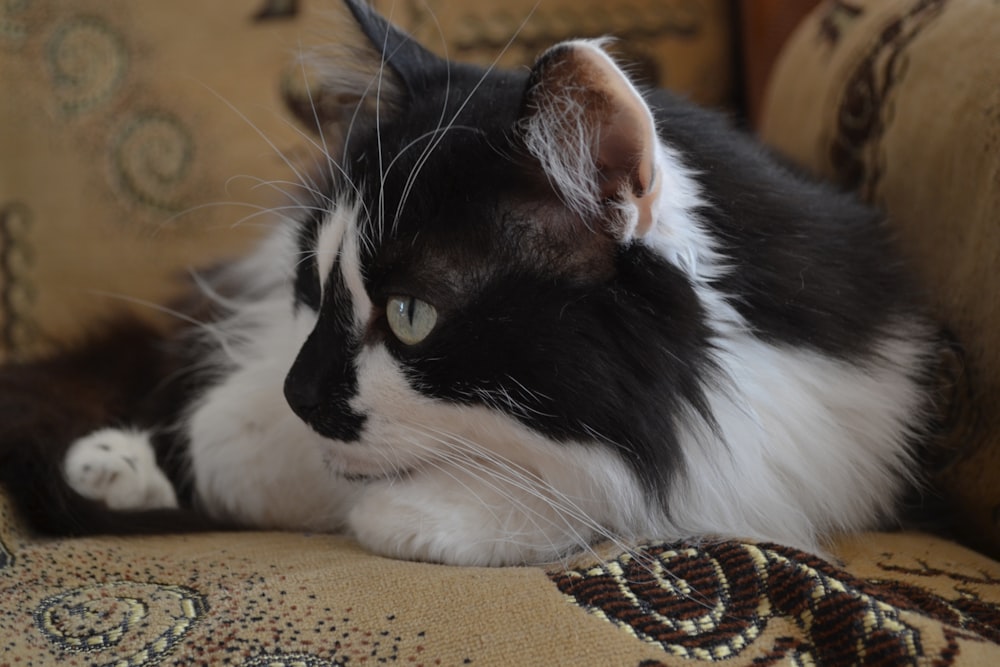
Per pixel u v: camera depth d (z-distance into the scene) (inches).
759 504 41.2
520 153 37.5
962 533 45.0
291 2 70.9
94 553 41.1
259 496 51.0
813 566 34.1
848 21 59.8
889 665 29.1
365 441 40.9
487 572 36.1
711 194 40.4
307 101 69.7
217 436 51.0
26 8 70.9
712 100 74.7
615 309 37.8
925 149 47.9
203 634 32.4
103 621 33.9
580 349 37.7
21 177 71.9
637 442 38.6
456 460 40.8
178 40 71.4
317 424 41.4
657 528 40.5
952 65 47.2
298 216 50.6
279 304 52.9
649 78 69.3
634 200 36.3
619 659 29.9
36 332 72.7
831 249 43.6
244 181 72.3
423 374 39.0
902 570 38.3
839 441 42.6
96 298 71.6
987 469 41.6
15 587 37.0
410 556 40.6
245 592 35.1
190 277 64.1
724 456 39.9
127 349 60.2
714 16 74.4
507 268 38.2
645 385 38.2
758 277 40.4
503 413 38.7
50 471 47.1
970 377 43.4
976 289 43.4
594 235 37.9
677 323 38.2
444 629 31.6
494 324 38.1
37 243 72.3
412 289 38.5
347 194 41.7
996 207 42.3
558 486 40.8
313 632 32.1
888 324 44.4
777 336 40.8
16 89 71.1
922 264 47.8
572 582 34.5
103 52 71.3
